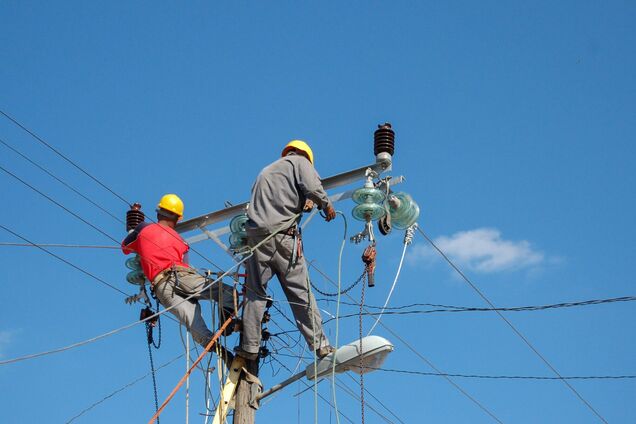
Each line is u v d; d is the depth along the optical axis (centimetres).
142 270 1352
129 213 1434
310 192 1193
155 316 1312
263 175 1212
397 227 1304
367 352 1191
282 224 1195
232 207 1423
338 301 1230
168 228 1337
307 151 1252
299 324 1212
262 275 1208
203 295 1279
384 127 1310
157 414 1110
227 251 1331
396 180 1290
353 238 1270
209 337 1253
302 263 1209
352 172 1307
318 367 1211
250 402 1208
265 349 1257
